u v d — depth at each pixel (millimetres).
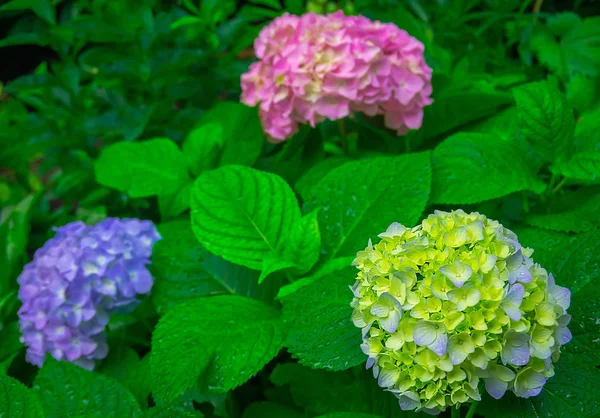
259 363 625
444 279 541
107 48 1058
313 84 790
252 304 686
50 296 726
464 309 533
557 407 566
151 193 855
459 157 731
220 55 1103
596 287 608
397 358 553
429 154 725
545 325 543
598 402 562
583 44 1031
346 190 731
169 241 780
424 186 705
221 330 646
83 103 1080
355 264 590
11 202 1129
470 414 574
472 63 1058
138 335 792
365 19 826
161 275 757
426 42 991
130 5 1129
